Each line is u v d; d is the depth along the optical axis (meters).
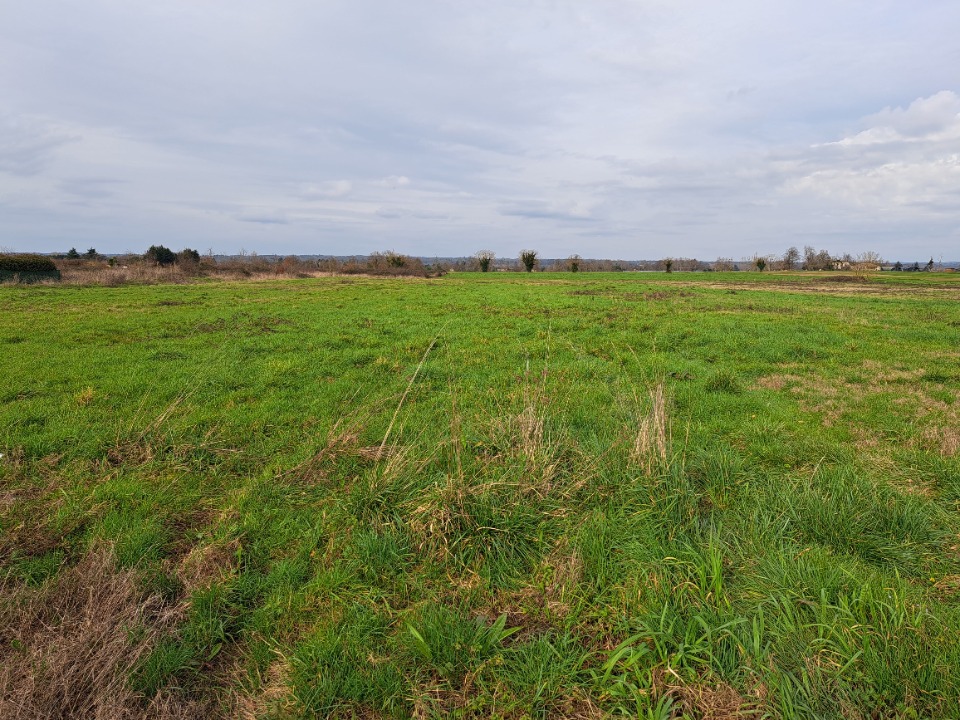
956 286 36.31
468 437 5.36
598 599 3.27
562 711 2.58
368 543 3.82
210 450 5.75
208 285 32.81
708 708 2.51
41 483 5.01
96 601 3.21
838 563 3.45
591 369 9.61
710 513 4.37
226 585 3.53
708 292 28.73
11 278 29.53
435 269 63.34
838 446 5.67
